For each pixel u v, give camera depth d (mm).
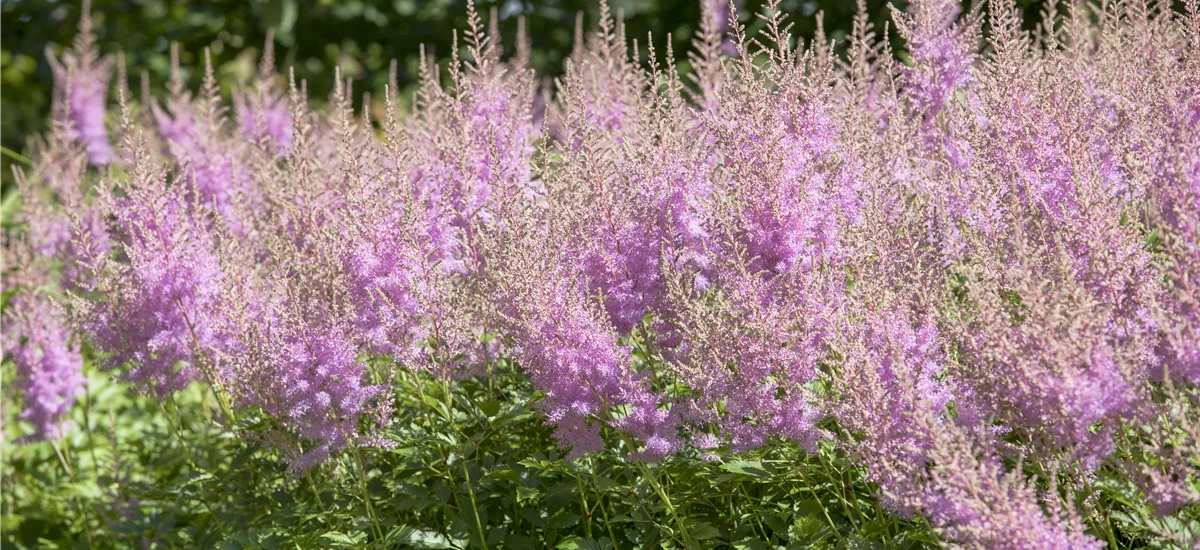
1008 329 3018
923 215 3729
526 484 4305
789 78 3990
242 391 4117
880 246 3461
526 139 4785
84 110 8461
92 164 8445
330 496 4656
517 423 4543
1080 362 2912
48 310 5668
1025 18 6656
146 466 6137
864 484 3928
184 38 11977
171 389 4629
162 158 5461
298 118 4895
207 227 5016
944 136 4340
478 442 4270
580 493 4246
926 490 2930
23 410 5758
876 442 3084
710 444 3539
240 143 5844
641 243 3840
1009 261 3373
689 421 3695
